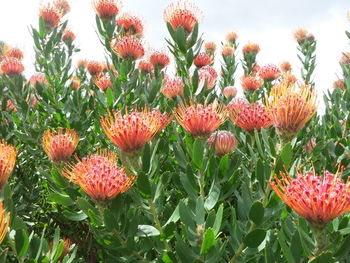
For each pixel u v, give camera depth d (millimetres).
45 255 934
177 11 1213
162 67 1465
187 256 831
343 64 1473
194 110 937
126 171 892
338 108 1433
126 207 928
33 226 1567
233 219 856
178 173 1149
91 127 1651
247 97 1725
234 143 1040
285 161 794
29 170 1574
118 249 887
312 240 743
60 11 1689
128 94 1442
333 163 1205
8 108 1653
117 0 1507
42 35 1616
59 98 1587
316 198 680
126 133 853
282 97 817
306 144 1410
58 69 1623
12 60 1525
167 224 890
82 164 866
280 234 733
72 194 1001
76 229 1563
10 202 854
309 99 810
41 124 1602
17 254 848
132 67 1407
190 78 1231
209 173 928
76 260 1159
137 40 1411
